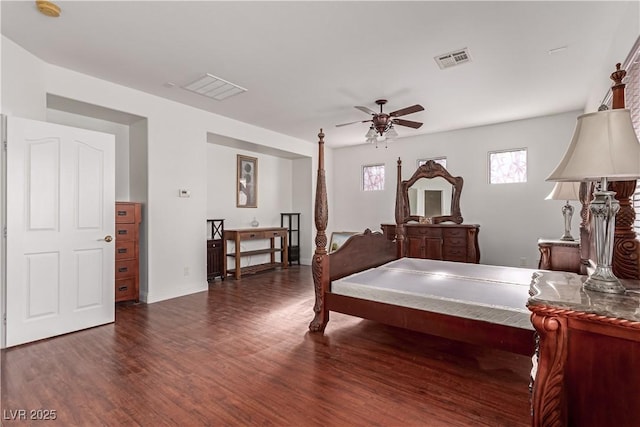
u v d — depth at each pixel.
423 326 2.47
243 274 5.71
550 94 3.96
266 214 6.52
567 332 1.18
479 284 2.80
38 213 2.81
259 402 1.90
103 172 3.24
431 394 1.98
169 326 3.18
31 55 2.94
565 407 1.17
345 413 1.79
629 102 2.36
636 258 1.57
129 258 3.93
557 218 4.85
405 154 6.24
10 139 2.66
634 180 1.57
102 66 3.22
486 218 5.41
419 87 3.73
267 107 4.46
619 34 2.46
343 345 2.73
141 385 2.08
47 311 2.86
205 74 3.41
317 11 2.32
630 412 1.08
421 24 2.48
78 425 1.69
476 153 5.48
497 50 2.87
